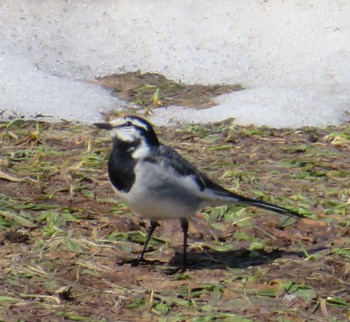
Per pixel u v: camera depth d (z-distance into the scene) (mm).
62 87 15539
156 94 15602
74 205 11586
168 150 9859
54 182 12242
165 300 9336
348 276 10023
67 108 14969
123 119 9828
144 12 17828
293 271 10102
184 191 9789
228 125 14727
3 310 8969
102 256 10320
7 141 13641
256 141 14180
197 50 17125
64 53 16859
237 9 17828
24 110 14734
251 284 9766
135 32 17484
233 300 9438
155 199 9742
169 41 17312
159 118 14992
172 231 11094
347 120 15234
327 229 11297
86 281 9703
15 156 13062
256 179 12609
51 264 9992
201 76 16562
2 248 10328
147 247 10648
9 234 10562
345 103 15688
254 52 17078
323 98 15742
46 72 16031
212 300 9438
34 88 15344
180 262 10336
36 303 9156
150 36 17406
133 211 11039
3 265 9906
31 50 16703
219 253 10609
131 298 9367
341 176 12945
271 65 16781
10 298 9195
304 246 10828
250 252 10625
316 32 17422
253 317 9078
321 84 16250
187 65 16797
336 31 17438
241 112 15141
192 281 9820
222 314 9078
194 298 9445
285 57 16969
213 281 9820
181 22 17641
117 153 9836
